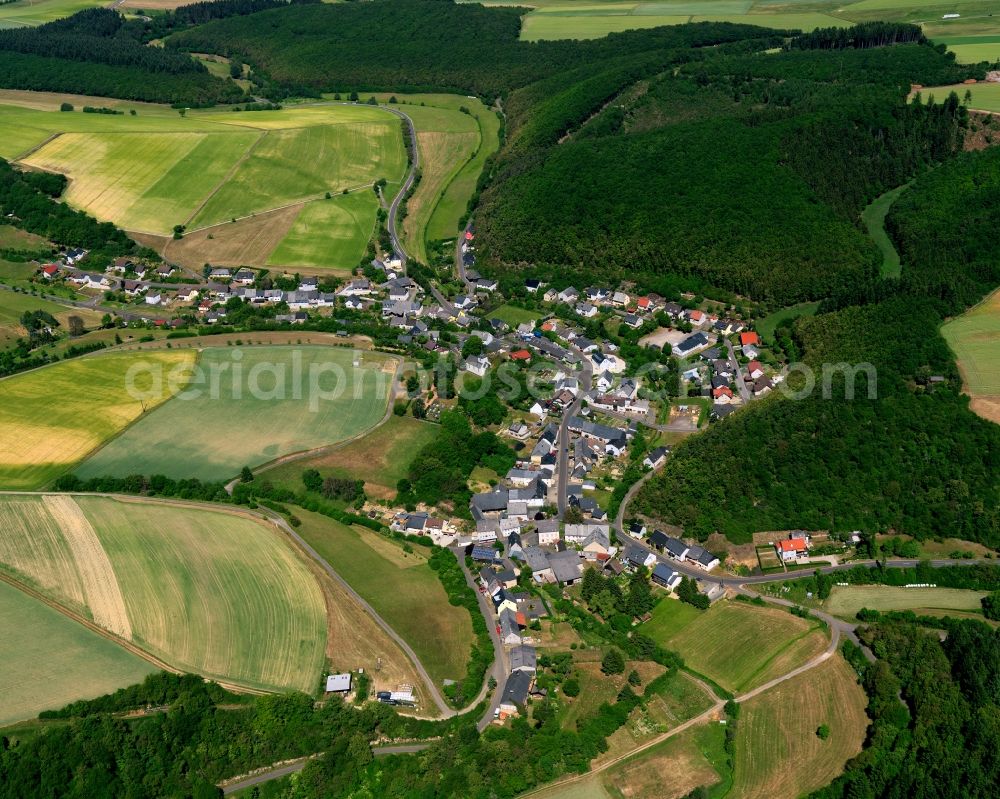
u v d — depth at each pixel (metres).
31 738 158.12
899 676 170.62
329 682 170.38
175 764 157.62
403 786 153.88
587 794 153.50
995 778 147.00
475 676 173.25
